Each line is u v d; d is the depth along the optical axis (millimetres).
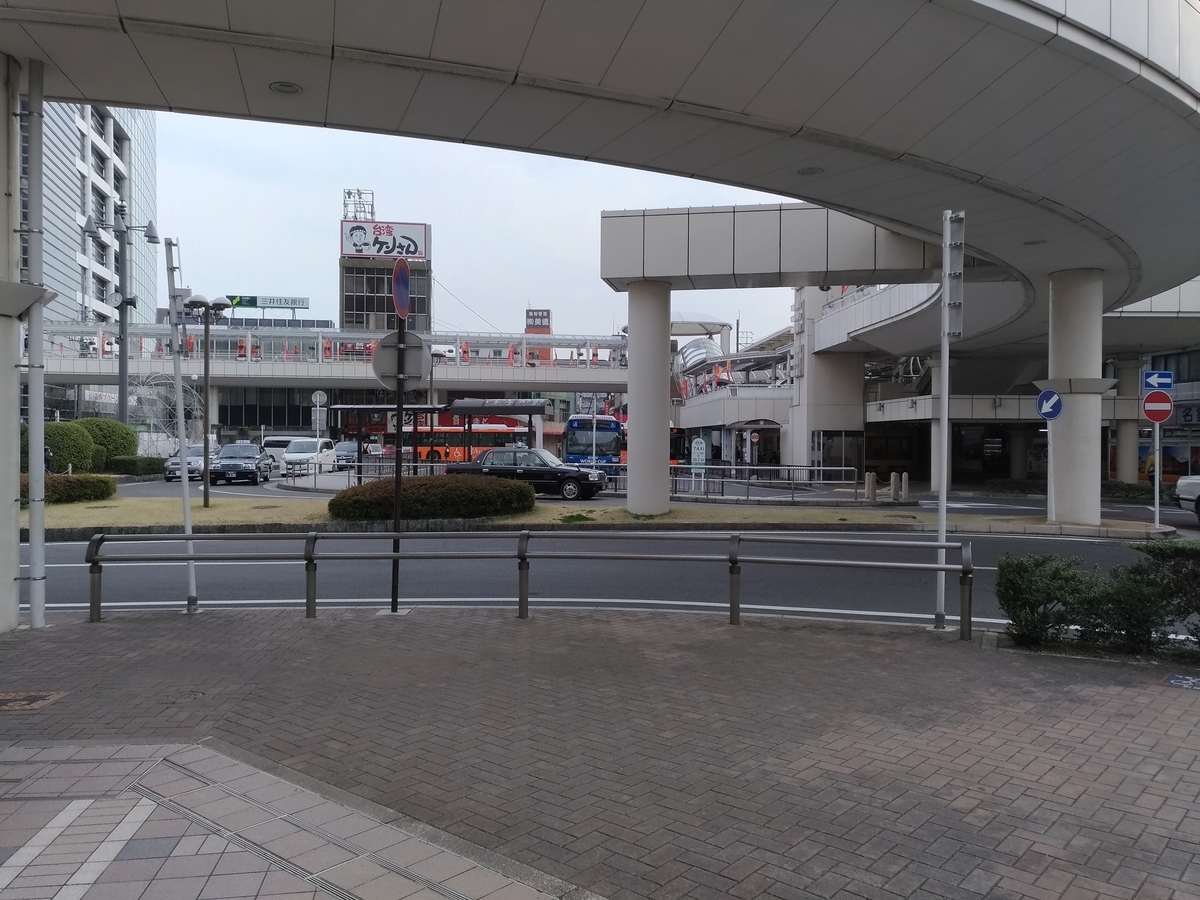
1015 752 5020
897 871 3611
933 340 32219
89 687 6305
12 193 8234
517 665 6930
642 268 18516
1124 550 15602
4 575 8133
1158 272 18578
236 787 4445
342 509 18531
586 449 39469
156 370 57219
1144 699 6055
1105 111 9930
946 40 8406
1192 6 9789
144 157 90125
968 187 12469
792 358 43750
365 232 83812
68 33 7855
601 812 4188
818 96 9602
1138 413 33594
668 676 6613
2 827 3986
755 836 3930
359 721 5551
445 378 60656
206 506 20828
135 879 3492
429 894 3391
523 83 9273
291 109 9977
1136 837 3938
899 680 6523
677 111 9984
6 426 8133
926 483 40500
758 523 18688
